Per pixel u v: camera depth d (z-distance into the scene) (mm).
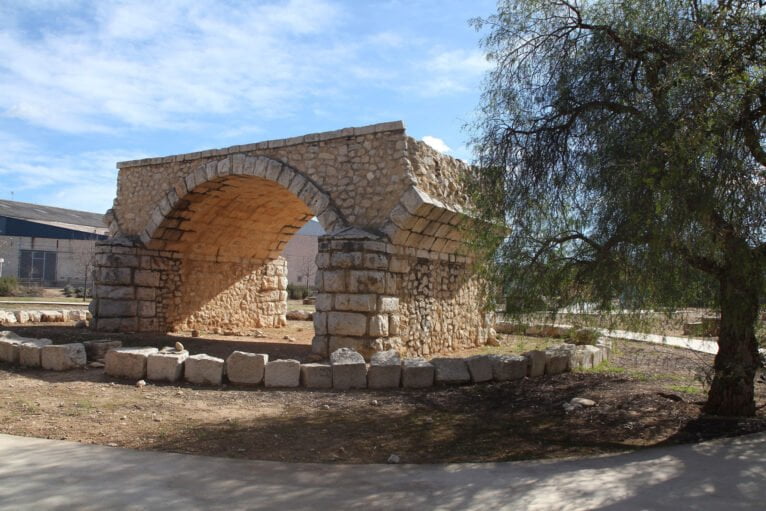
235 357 9148
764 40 6391
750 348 7164
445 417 7473
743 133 6168
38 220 42656
